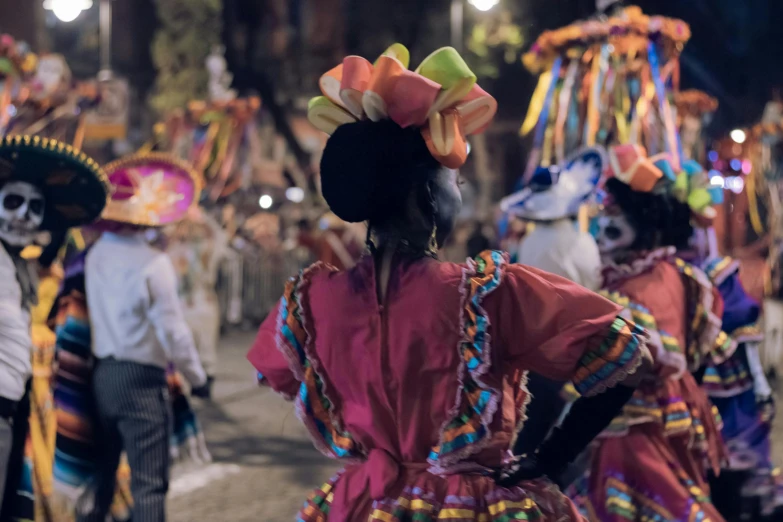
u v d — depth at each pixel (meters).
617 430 3.76
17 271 4.02
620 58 6.26
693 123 7.36
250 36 22.86
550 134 6.48
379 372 2.23
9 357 3.88
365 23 22.33
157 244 6.20
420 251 2.29
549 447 2.24
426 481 2.21
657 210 4.04
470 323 2.18
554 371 2.22
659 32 6.23
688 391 3.97
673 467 3.81
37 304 4.13
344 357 2.29
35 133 6.41
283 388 2.51
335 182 2.31
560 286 2.22
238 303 14.41
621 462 3.77
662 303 3.83
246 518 5.34
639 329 2.22
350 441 2.35
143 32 24.83
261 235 14.88
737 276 4.53
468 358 2.17
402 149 2.26
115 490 4.43
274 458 6.77
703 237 4.66
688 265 4.03
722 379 4.57
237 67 20.36
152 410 4.21
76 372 4.27
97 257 4.29
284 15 23.09
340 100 2.36
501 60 20.42
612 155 4.09
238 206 14.56
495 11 18.89
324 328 2.33
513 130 22.91
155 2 22.97
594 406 2.22
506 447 2.23
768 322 9.96
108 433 4.29
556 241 4.54
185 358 4.29
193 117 12.65
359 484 2.28
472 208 23.59
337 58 23.23
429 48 21.62
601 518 3.76
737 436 4.70
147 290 4.20
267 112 19.64
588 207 5.06
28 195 4.06
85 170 4.11
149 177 4.53
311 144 23.20
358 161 2.27
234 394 9.20
